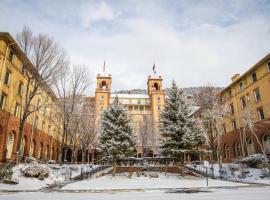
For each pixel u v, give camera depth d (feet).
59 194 41.60
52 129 152.05
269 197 33.40
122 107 97.71
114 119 94.38
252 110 116.26
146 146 167.43
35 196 37.78
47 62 84.02
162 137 93.81
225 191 44.83
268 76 106.83
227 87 138.41
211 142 119.14
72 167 89.45
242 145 118.01
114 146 88.43
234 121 133.28
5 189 48.91
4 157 87.15
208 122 116.88
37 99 117.60
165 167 96.53
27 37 82.64
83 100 116.78
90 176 80.33
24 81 105.19
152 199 33.06
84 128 122.11
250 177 78.02
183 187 53.88
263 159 90.99
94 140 129.29
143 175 85.51
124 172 94.22
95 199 33.65
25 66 83.92
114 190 48.60
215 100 121.29
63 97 100.68
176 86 96.78
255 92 116.88
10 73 93.81
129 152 90.17
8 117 91.86
